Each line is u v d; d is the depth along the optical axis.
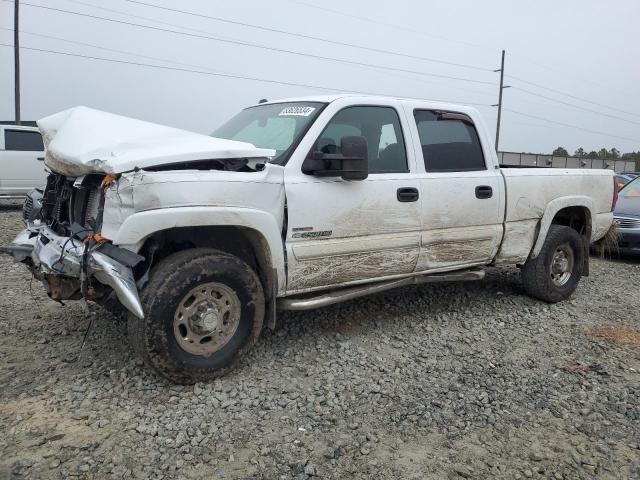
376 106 4.45
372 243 4.25
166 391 3.47
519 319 5.24
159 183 3.24
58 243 3.67
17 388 3.45
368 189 4.18
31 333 4.38
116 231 3.23
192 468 2.73
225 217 3.46
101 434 2.97
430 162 4.68
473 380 3.87
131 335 3.38
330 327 4.77
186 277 3.36
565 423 3.33
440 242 4.70
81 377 3.61
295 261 3.88
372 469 2.79
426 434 3.15
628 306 5.84
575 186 5.82
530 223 5.43
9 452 2.78
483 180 4.95
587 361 4.29
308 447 2.96
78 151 3.48
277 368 3.92
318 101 4.32
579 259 5.95
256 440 3.00
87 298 3.43
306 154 3.95
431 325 4.96
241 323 3.69
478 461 2.91
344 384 3.71
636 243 8.45
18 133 12.83
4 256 7.29
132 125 3.74
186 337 3.49
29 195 4.76
